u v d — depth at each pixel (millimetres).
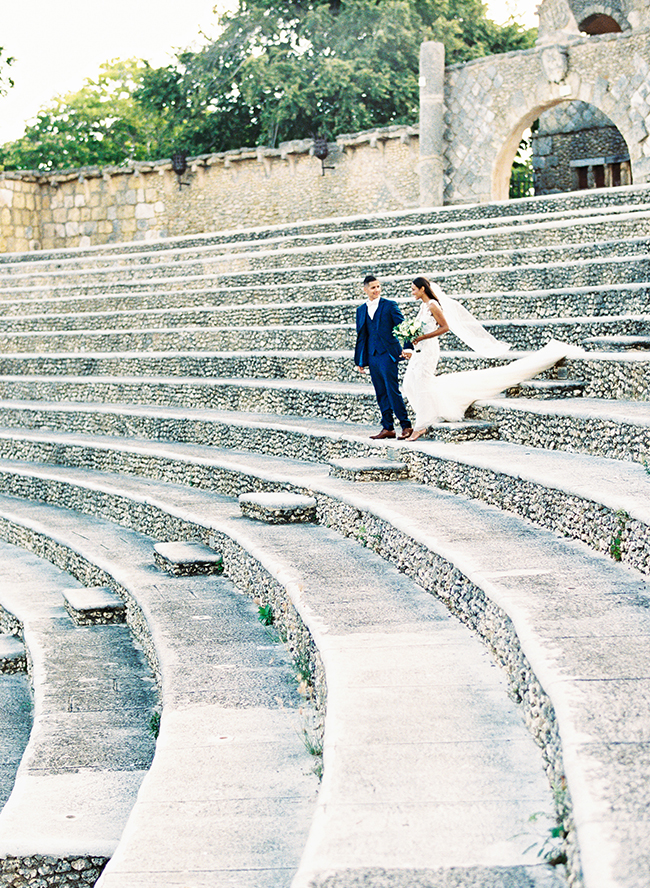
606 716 3564
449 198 21781
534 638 4418
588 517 6242
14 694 8375
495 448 8953
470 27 35438
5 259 26375
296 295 17359
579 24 23219
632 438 7621
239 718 5555
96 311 20938
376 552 7750
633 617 4711
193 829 4234
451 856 3215
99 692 7293
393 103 32656
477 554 6086
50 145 44812
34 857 4723
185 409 15461
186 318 18516
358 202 24609
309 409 13328
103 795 5430
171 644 6957
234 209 26875
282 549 7973
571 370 10117
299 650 6219
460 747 4078
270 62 32500
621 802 2971
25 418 17172
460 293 14602
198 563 9188
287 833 4184
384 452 9984
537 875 3090
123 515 12266
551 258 14367
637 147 18641
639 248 13289
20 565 11828
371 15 32531
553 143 24891
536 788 3695
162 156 35875
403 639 5520
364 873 3117
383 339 9914
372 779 3795
